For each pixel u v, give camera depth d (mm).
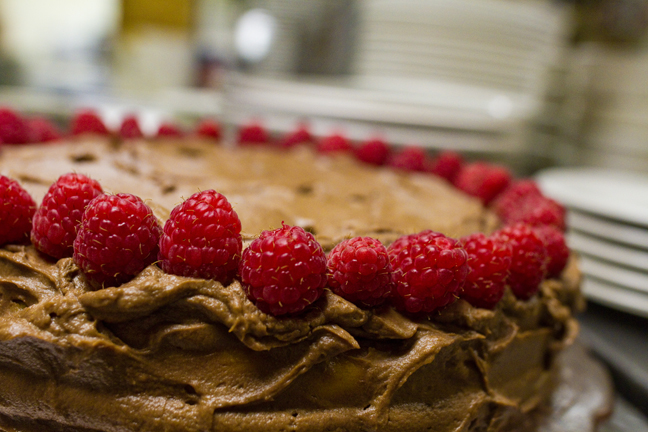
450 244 279
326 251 310
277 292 266
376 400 277
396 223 341
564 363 370
